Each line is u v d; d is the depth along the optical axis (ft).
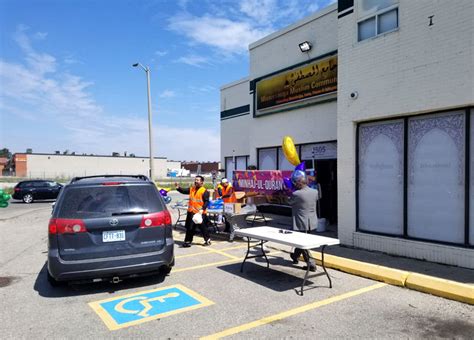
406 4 24.14
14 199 85.35
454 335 13.28
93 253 17.21
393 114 24.77
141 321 14.69
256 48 48.88
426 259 22.90
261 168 48.85
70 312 15.65
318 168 40.24
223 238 32.60
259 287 18.81
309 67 39.86
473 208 21.20
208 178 197.77
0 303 16.80
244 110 60.08
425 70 22.98
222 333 13.55
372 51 26.21
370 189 26.96
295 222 22.12
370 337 13.15
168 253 18.60
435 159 23.02
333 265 22.25
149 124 77.66
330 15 37.99
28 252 27.84
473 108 21.30
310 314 15.26
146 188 19.26
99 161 240.73
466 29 20.98
